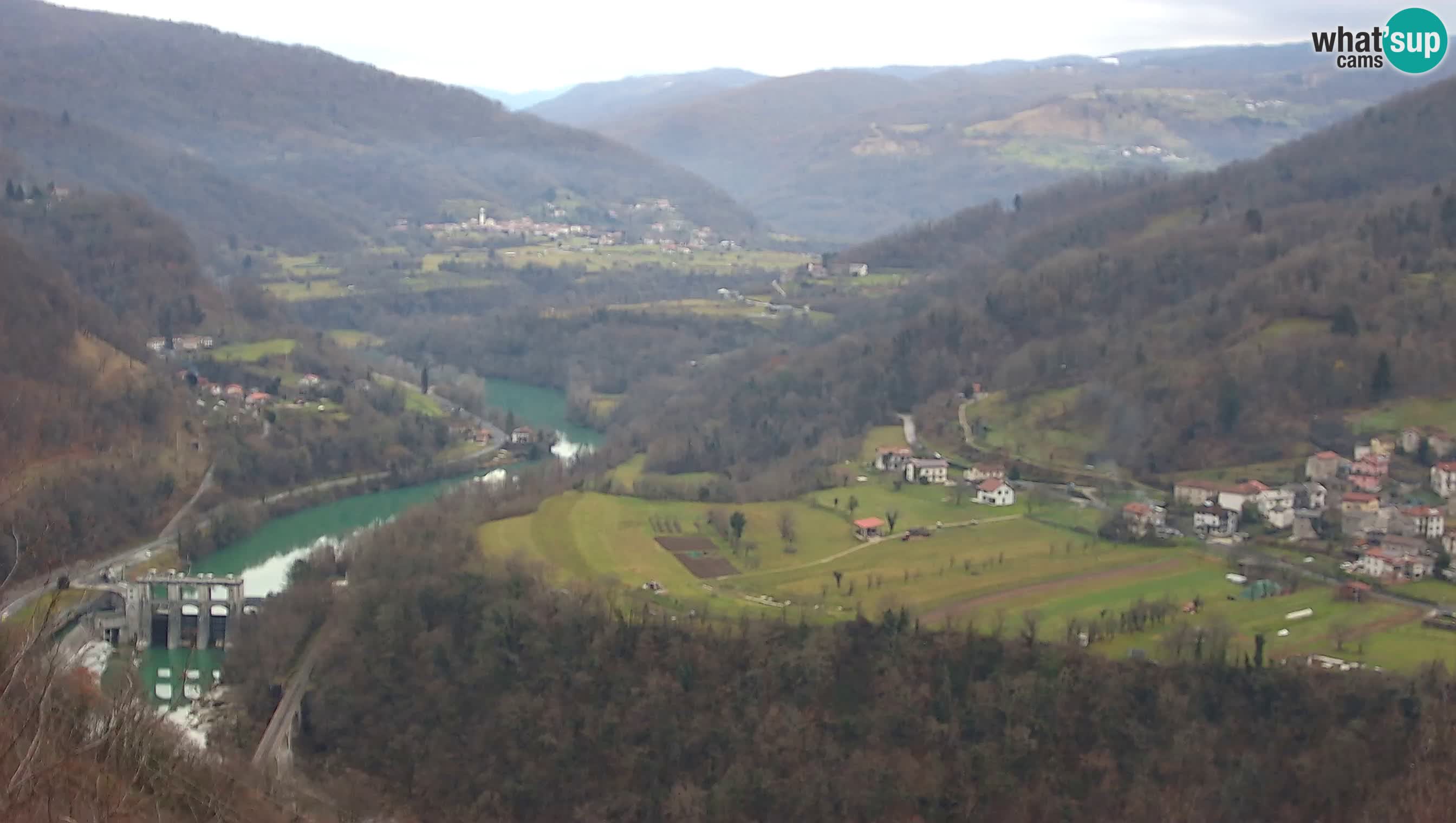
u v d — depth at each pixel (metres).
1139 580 193.50
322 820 158.00
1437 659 155.12
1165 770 151.12
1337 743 147.62
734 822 158.38
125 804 88.31
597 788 168.50
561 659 180.88
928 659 167.75
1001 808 153.12
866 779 156.88
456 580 198.12
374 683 191.25
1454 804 135.75
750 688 169.88
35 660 89.56
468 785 175.25
